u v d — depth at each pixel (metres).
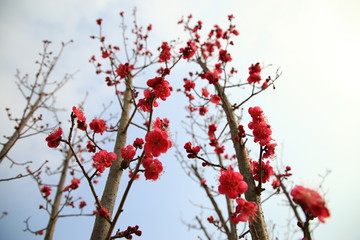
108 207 3.15
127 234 2.46
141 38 8.05
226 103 4.66
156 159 2.62
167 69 3.38
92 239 2.77
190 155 3.25
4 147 4.87
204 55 7.60
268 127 2.97
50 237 4.85
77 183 6.32
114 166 3.66
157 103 2.99
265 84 5.12
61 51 6.40
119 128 4.37
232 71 7.37
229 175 2.64
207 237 5.46
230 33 7.21
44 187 6.43
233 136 4.06
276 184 5.09
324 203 1.59
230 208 5.13
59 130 2.63
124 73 5.26
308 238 1.62
